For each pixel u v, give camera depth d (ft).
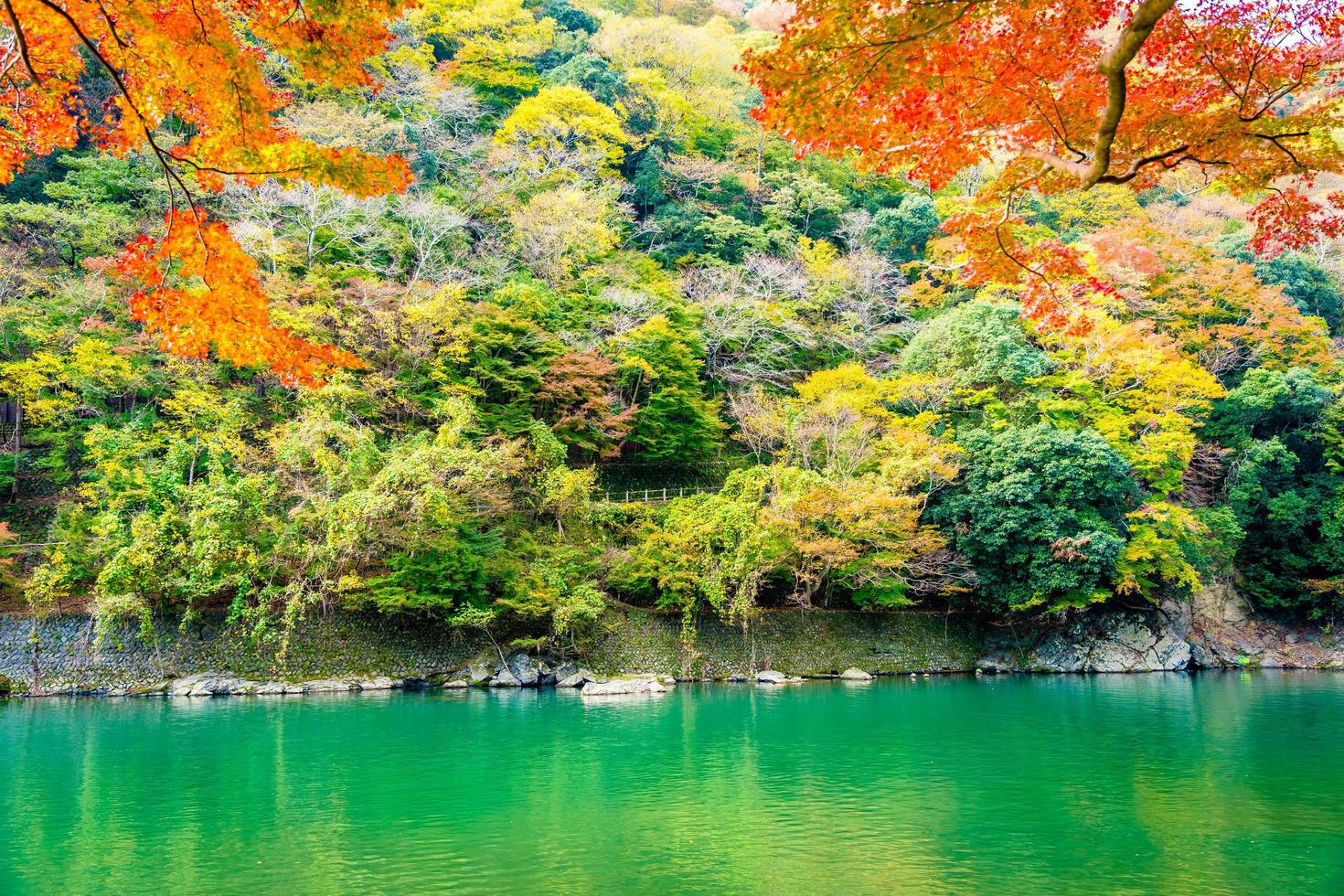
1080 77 32.12
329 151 29.22
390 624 94.17
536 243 131.34
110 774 53.98
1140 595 120.37
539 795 50.06
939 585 109.81
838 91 28.73
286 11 29.14
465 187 143.23
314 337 105.09
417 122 151.64
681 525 105.09
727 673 101.76
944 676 107.55
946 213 171.73
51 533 90.07
